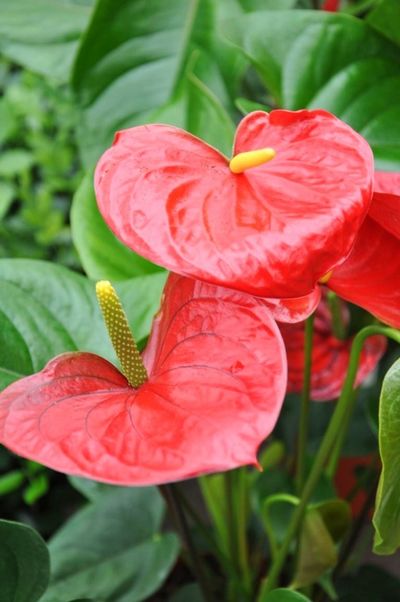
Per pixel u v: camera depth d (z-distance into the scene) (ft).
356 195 1.90
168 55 3.07
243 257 1.81
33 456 1.75
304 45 2.72
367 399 2.82
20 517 4.25
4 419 1.83
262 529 3.33
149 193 1.89
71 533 2.87
